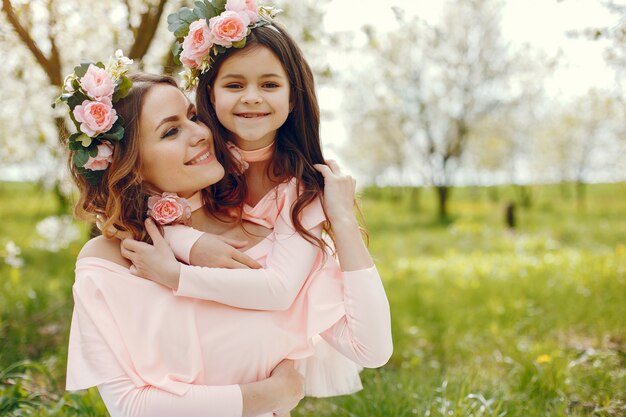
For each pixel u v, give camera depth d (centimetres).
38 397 304
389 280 687
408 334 466
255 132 177
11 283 582
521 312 506
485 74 1866
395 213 2370
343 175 188
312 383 200
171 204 175
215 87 180
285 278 169
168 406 155
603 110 642
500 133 2125
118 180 174
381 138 2259
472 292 599
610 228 1461
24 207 1775
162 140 173
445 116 1992
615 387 315
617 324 459
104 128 168
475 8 1786
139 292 167
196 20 186
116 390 158
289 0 528
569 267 679
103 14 457
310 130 194
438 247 1219
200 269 166
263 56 176
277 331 172
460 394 292
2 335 426
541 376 327
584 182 2338
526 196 2544
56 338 440
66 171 203
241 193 191
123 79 173
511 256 884
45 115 536
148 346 163
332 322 177
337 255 195
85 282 165
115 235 176
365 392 317
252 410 161
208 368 168
